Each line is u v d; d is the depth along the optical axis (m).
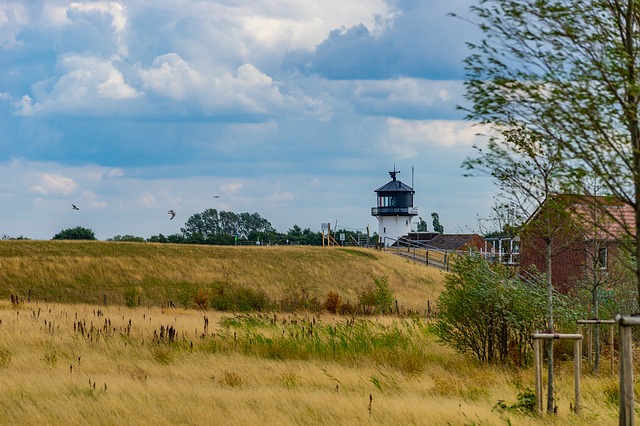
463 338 37.00
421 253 153.50
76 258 117.44
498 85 16.78
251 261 127.44
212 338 40.22
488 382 29.53
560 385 29.06
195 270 120.38
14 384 25.58
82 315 53.66
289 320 53.69
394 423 20.94
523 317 35.25
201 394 24.52
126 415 21.25
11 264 112.25
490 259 40.06
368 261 133.12
